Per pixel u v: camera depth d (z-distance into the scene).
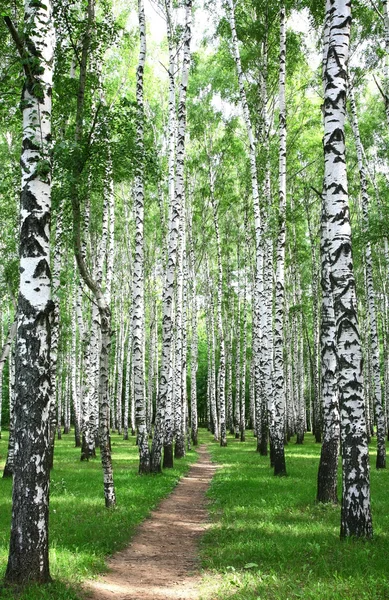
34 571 5.79
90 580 6.49
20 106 6.43
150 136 25.25
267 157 20.84
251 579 6.27
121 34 22.64
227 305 43.34
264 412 24.42
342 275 7.84
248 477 15.65
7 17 5.87
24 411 5.91
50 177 6.46
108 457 10.88
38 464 5.89
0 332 34.66
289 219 16.41
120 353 44.34
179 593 6.26
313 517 9.66
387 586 5.45
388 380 33.16
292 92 24.05
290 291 38.78
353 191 27.02
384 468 18.83
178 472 18.02
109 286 23.41
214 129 30.38
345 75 8.21
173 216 17.42
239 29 20.44
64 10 9.50
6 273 17.59
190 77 28.66
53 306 6.27
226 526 9.38
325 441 11.23
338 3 8.21
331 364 11.48
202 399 69.00
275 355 16.36
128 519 9.94
